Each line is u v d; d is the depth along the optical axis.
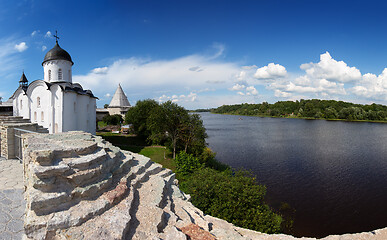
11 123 11.59
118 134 49.91
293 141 56.25
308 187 26.81
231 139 59.31
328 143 53.59
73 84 36.41
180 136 34.09
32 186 5.10
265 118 144.00
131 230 5.13
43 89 31.11
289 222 19.48
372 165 35.34
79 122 33.75
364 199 23.83
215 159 36.47
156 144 41.22
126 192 6.40
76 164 5.63
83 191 5.38
